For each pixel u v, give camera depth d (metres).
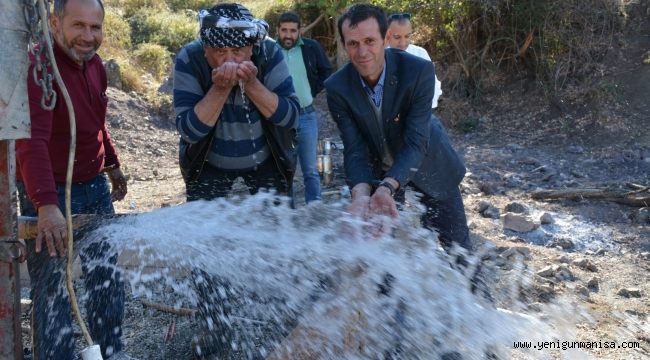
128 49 14.55
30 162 3.13
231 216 3.65
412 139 3.56
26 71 2.37
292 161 3.91
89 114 3.65
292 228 3.52
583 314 4.32
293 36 6.23
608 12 11.35
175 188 8.30
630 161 9.11
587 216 6.76
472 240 5.88
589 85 10.84
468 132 11.16
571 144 10.05
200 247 3.54
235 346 3.56
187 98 3.67
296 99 3.81
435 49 12.47
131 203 7.46
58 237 3.10
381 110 3.64
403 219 3.58
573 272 5.24
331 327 3.14
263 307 3.53
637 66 10.95
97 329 3.71
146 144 10.59
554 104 10.96
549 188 7.81
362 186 3.59
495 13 11.62
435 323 3.22
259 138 3.83
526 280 4.76
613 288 4.98
